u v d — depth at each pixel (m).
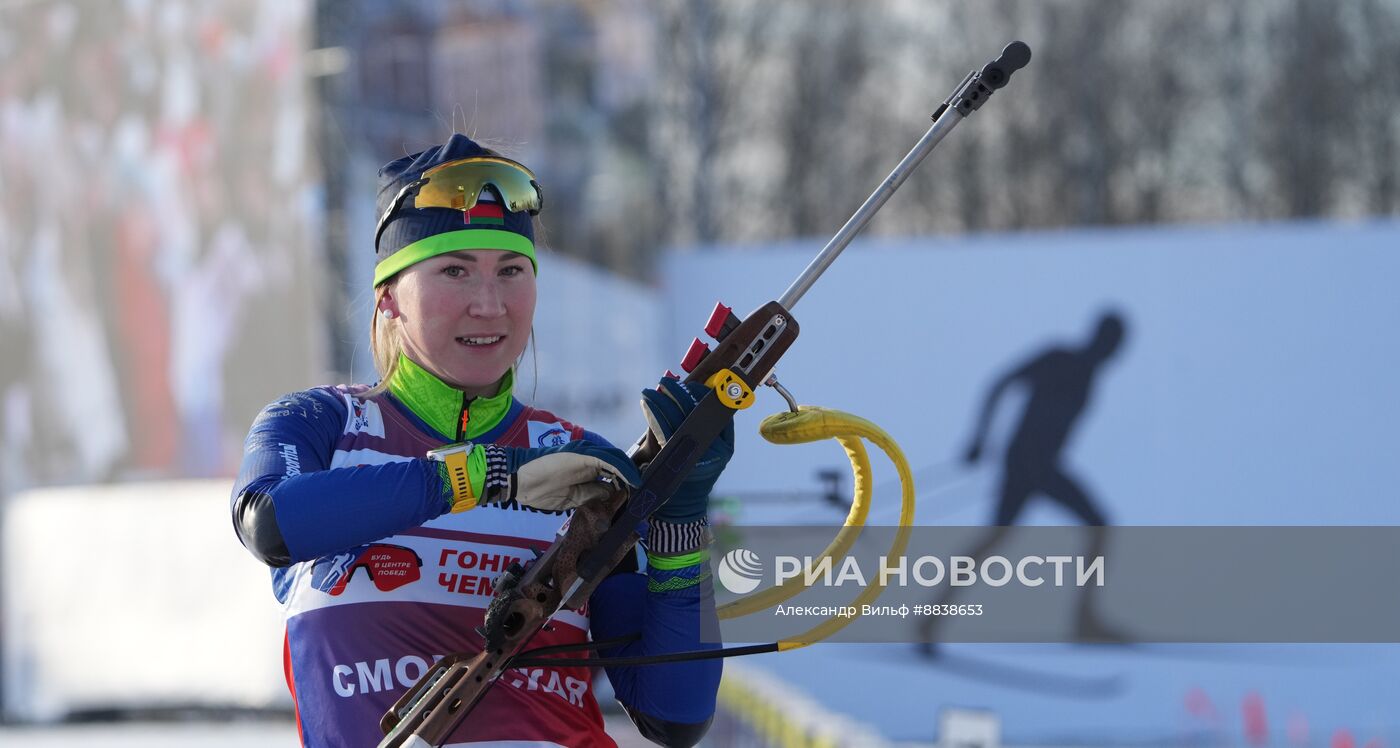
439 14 34.31
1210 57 83.69
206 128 34.22
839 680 32.19
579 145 35.56
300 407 8.25
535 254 8.48
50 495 36.59
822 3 84.31
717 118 75.31
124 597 35.91
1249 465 31.55
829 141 84.19
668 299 34.69
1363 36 81.94
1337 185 82.50
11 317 36.69
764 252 34.25
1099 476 31.91
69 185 35.81
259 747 32.81
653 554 8.17
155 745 33.69
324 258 33.25
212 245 34.31
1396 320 31.12
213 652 35.25
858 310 33.00
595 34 35.75
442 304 8.16
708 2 72.38
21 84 36.09
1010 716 31.44
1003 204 84.56
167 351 35.06
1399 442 31.03
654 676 8.42
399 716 7.77
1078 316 32.28
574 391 34.91
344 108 33.22
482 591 8.20
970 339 32.59
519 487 7.47
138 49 34.88
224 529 35.00
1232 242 31.75
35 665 36.72
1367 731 30.45
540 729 8.23
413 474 7.38
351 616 8.10
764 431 8.37
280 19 33.38
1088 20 83.38
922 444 32.47
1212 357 31.78
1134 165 84.38
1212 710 30.86
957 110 8.01
